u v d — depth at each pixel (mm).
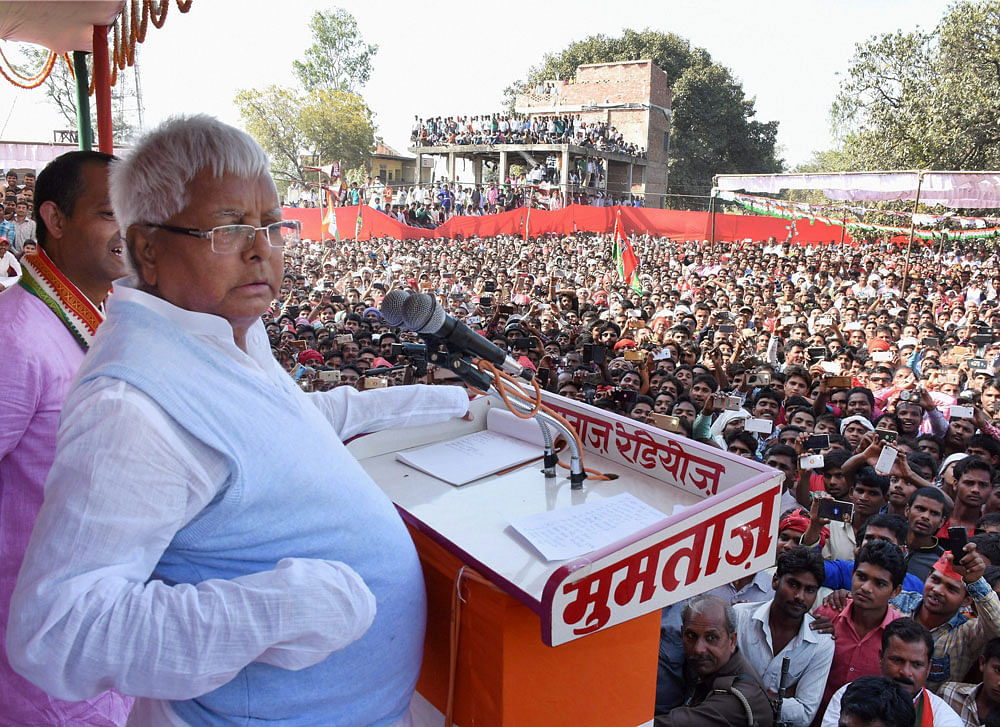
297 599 945
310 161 30109
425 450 1832
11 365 1512
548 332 9172
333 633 982
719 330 9195
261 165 1103
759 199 21875
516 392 1588
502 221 22328
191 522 1022
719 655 2803
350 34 32938
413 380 5516
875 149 27172
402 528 1250
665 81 38250
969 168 26328
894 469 4379
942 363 7906
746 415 5320
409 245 19422
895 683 2473
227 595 937
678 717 2643
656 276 17016
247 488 1017
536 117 34781
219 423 1004
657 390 6465
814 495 3824
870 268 19406
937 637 3176
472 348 1540
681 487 1592
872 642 3088
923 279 16531
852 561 3633
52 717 1576
